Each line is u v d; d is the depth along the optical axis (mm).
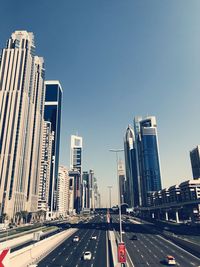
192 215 169125
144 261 66188
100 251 82688
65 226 182250
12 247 88375
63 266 61625
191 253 78062
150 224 188875
